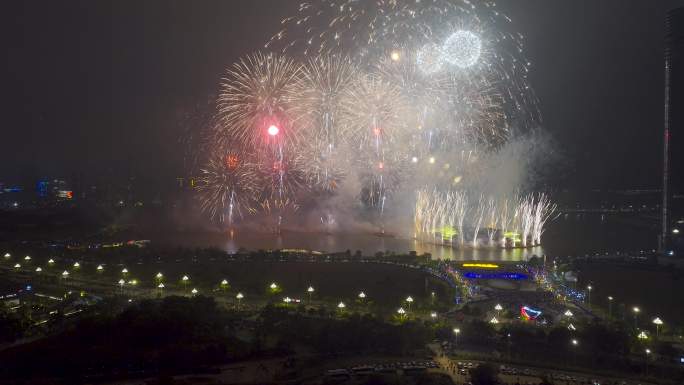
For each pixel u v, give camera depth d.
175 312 115.38
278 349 105.75
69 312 129.88
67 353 101.38
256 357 103.06
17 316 121.81
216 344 103.44
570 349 105.94
